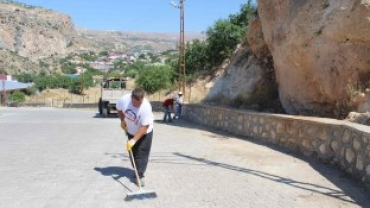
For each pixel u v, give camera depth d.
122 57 180.62
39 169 8.50
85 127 18.64
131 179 7.58
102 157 9.98
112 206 5.96
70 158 9.84
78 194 6.57
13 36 176.00
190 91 37.03
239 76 20.16
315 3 11.66
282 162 9.16
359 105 10.14
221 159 9.65
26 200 6.23
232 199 6.30
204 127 18.62
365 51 10.21
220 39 39.41
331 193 6.58
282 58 13.46
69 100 75.19
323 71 11.41
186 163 9.20
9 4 193.62
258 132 13.21
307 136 9.91
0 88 68.00
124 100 7.14
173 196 6.47
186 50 43.16
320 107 12.33
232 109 16.31
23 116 28.95
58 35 194.75
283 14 13.33
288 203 6.08
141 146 7.20
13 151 10.99
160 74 51.09
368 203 6.04
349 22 10.25
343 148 8.06
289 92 13.78
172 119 24.73
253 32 18.39
